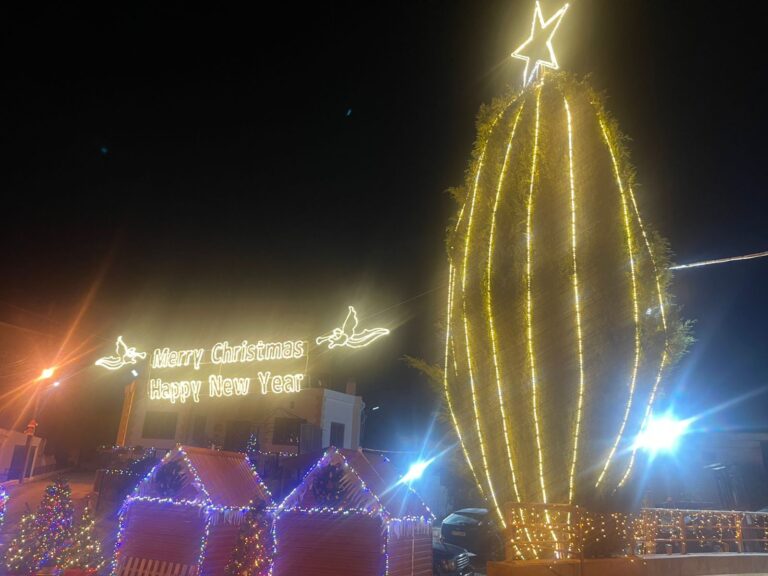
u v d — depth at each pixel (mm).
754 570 11102
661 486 22781
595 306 8000
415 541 11109
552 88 9180
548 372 7879
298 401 31969
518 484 7805
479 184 9133
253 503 9750
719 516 11930
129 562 10555
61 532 10477
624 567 7457
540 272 8172
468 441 8289
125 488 21344
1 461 32938
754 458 23406
